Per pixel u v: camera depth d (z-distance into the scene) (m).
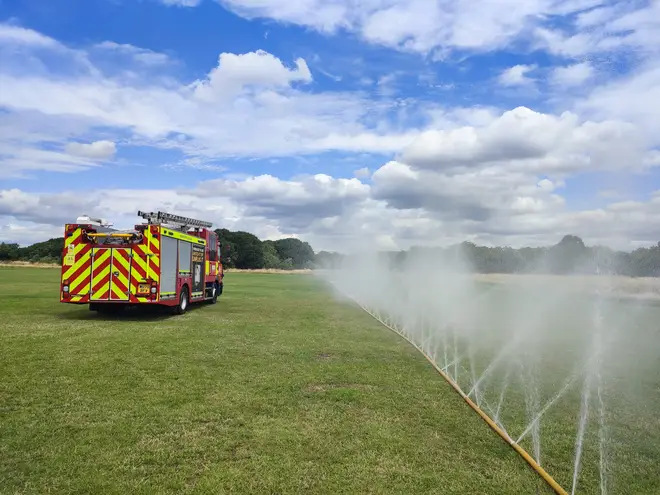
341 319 14.52
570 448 4.77
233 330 11.56
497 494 3.82
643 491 3.93
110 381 6.66
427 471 4.18
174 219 14.91
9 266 55.88
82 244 12.97
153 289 13.01
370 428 5.15
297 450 4.51
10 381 6.54
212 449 4.47
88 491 3.65
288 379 7.05
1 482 3.76
